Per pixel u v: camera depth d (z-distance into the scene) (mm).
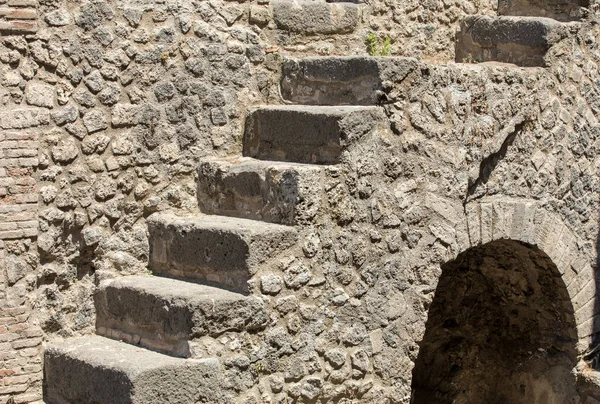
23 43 5512
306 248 5566
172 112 6027
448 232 6250
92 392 5223
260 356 5410
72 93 5684
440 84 6133
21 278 5566
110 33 5781
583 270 7352
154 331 5430
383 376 5977
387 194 5914
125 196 5906
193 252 5684
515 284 7801
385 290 5953
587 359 7551
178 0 6008
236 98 6262
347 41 6816
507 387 8344
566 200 7125
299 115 5883
